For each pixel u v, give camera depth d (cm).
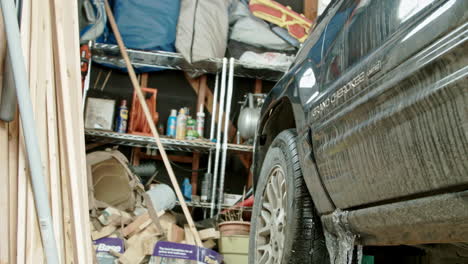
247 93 477
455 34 89
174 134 430
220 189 411
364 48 126
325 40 161
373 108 114
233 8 460
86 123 415
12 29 88
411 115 98
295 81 176
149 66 452
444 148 91
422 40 99
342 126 129
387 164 109
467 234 93
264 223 195
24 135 89
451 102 88
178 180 452
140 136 408
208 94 471
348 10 150
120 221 294
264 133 227
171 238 310
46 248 90
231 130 466
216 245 334
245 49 460
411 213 104
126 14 423
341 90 133
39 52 104
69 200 105
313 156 150
